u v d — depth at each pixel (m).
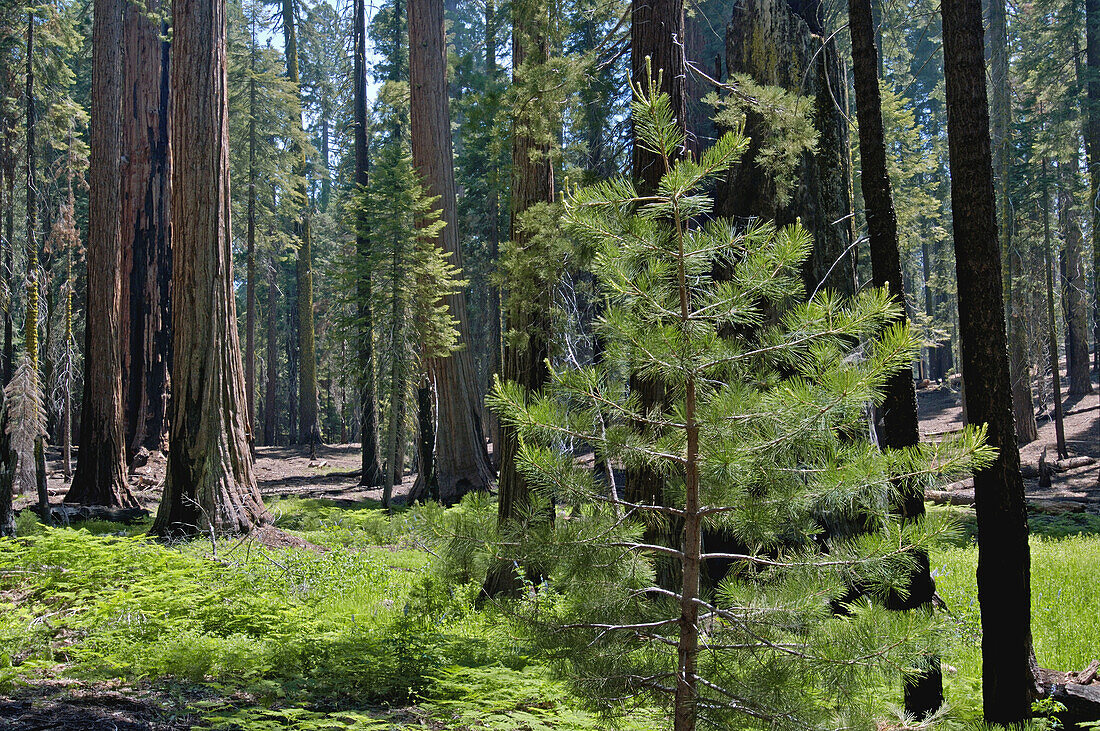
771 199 10.30
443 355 20.25
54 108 25.84
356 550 13.26
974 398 5.29
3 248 25.02
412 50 22.55
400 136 33.75
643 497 7.49
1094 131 27.30
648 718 4.50
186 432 13.91
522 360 9.52
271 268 40.88
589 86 10.40
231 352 14.50
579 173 9.64
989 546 5.20
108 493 18.67
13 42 24.41
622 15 11.44
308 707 5.61
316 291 47.53
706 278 3.84
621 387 3.94
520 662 6.32
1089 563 11.40
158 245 24.88
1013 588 5.12
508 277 9.91
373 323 19.86
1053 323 27.55
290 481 28.19
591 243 3.90
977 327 5.27
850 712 3.54
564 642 3.89
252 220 34.16
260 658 6.50
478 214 32.25
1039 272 30.44
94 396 18.88
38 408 15.23
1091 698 5.32
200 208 14.26
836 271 10.46
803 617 3.56
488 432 38.62
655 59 8.62
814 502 3.64
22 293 29.05
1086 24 28.45
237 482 14.24
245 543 12.91
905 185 25.39
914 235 25.78
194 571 9.59
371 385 21.66
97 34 20.06
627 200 3.76
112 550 10.11
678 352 3.55
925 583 5.53
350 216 21.53
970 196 5.34
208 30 14.48
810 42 11.02
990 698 5.21
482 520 4.22
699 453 3.74
